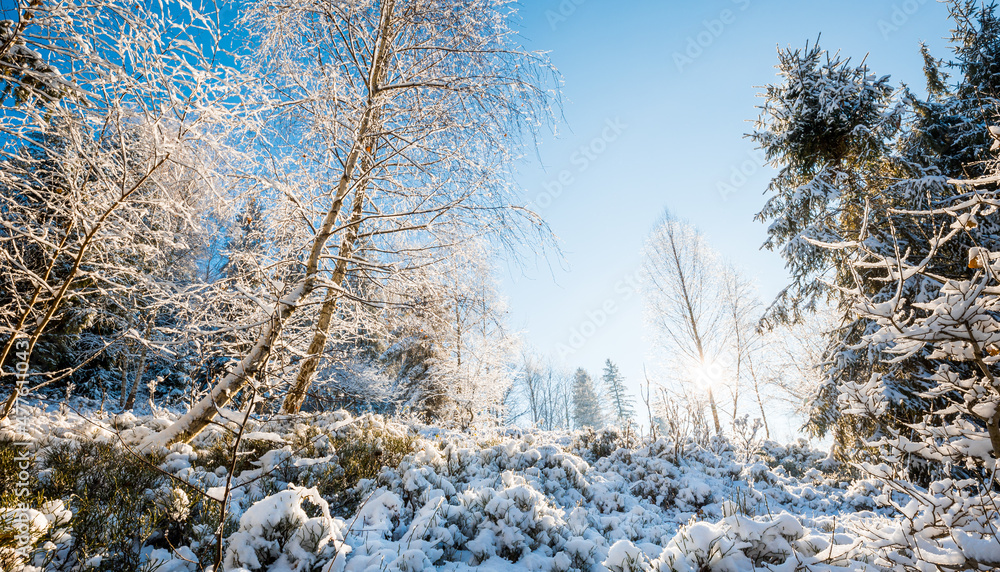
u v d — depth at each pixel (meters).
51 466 3.13
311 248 5.51
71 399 8.63
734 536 2.59
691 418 7.76
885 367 6.54
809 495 5.88
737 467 6.31
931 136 8.84
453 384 14.38
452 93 5.68
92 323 7.25
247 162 4.54
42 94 2.96
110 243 4.25
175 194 4.19
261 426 4.67
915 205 7.08
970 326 1.81
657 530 4.01
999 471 2.10
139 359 10.86
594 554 3.13
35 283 3.73
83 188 3.65
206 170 3.87
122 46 3.04
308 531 2.38
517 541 2.95
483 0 5.83
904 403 6.11
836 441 7.41
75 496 2.73
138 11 3.15
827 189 8.27
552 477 4.90
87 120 3.35
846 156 8.90
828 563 2.37
